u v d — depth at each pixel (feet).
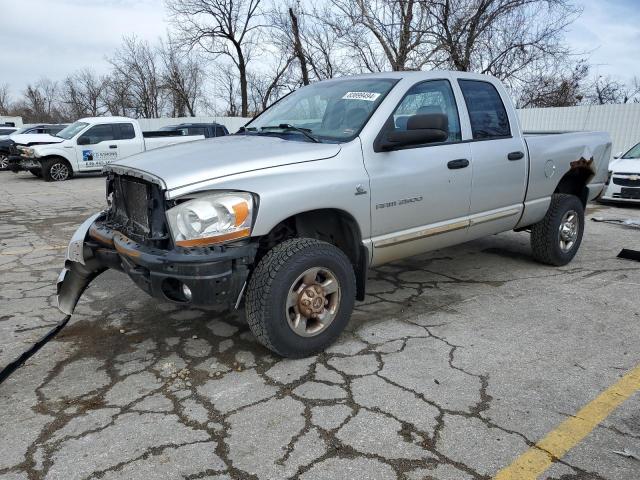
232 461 8.04
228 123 101.96
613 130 56.65
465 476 7.69
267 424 8.98
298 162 10.96
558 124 60.59
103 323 13.53
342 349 11.82
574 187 19.16
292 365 11.10
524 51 63.57
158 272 9.95
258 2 104.63
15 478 7.72
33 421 9.16
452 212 13.97
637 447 8.36
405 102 12.91
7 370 10.62
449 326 13.11
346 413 9.28
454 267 18.28
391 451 8.25
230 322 13.44
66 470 7.88
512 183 15.49
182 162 10.78
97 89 186.29
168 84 141.18
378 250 12.46
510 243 21.62
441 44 60.90
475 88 14.90
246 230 10.03
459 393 9.92
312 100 14.12
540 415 9.21
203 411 9.41
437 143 13.51
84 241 12.48
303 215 11.68
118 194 11.94
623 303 14.69
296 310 11.01
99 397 9.95
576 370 10.82
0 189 44.93
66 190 43.78
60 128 80.74
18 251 21.44
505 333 12.67
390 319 13.58
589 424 8.96
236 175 10.28
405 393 9.93
